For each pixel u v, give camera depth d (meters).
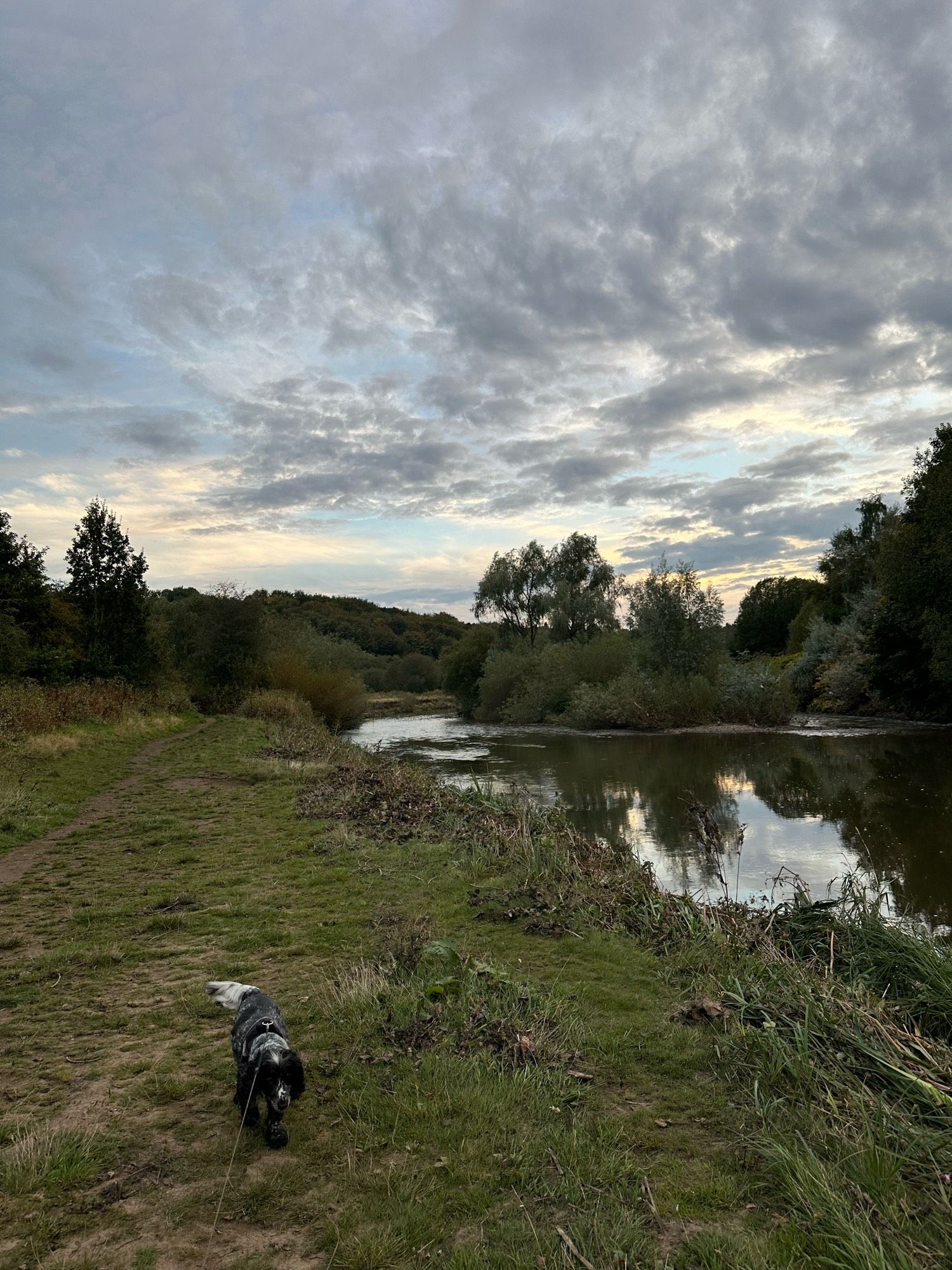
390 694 79.81
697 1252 3.10
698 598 39.53
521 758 26.83
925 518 30.31
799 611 74.38
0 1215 3.37
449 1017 5.30
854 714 40.00
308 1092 4.45
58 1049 5.04
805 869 11.94
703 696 36.38
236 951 6.86
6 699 20.92
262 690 38.50
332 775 17.48
